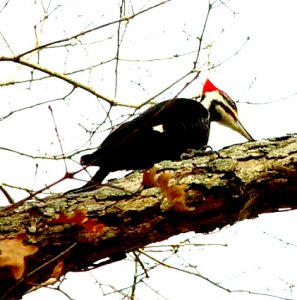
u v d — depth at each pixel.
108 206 5.28
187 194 5.34
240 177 5.47
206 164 5.55
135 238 5.30
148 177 5.30
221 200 5.39
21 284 4.89
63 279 5.16
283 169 5.54
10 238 5.00
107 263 5.41
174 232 5.43
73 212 5.17
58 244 5.06
